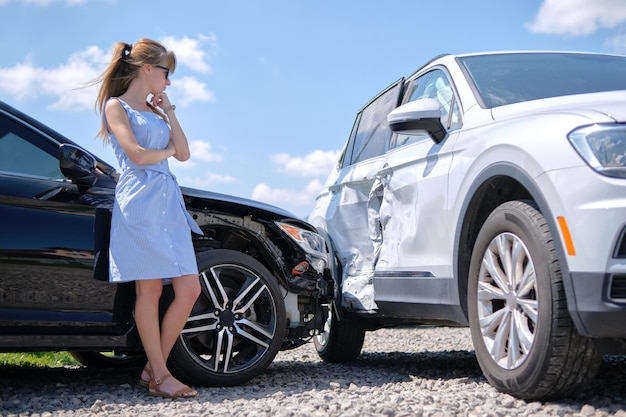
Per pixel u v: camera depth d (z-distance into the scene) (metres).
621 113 3.07
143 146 3.74
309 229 4.70
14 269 3.59
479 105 4.00
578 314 2.95
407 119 4.12
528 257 3.23
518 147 3.33
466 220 3.79
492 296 3.52
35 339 3.64
